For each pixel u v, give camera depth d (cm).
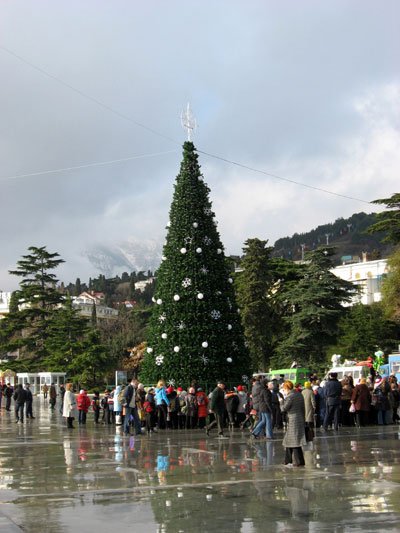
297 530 827
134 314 9838
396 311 5903
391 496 1045
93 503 1028
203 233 3011
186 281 2944
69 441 2144
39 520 910
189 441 2075
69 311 7931
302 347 5834
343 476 1261
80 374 7394
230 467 1419
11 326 8406
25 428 2833
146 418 2430
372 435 2178
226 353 2958
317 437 2111
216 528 848
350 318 6669
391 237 5338
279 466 1426
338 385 2373
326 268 6084
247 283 6212
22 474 1356
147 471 1370
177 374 2889
